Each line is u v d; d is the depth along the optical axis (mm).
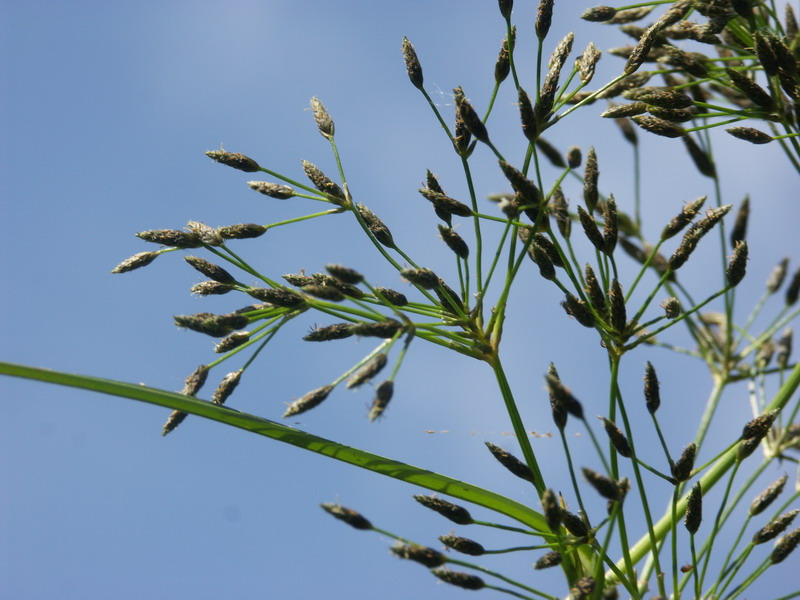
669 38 3775
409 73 3295
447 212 3184
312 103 3508
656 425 2939
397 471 3217
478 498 3277
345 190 3322
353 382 2566
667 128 3344
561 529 3074
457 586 2738
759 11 3711
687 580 2990
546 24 3098
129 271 3256
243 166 3371
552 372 2930
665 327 3123
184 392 3094
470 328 3158
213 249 3252
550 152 4078
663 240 3133
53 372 2828
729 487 3014
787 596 3119
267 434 3121
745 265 3102
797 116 3371
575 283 3119
